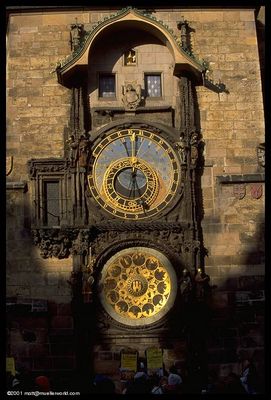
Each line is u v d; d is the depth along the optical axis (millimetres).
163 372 28141
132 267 30750
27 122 32500
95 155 31828
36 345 30094
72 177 31438
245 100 33156
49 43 33531
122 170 31734
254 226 31531
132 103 32469
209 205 31766
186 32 33656
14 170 31969
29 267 30781
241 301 30719
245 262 31188
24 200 31531
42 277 30703
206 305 30531
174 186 31594
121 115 32438
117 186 31578
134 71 33281
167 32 32375
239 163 32375
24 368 29766
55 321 30344
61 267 30797
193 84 33000
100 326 30109
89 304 29969
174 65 32438
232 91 33219
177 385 22125
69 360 30031
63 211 31391
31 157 32125
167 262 30703
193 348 29688
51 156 32125
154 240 30797
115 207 31328
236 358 30234
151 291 30516
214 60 33594
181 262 30625
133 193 31500
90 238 30781
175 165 31797
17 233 31141
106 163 31781
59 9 33781
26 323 30250
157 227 30875
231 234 31453
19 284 30609
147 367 28797
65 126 32500
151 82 33375
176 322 30109
